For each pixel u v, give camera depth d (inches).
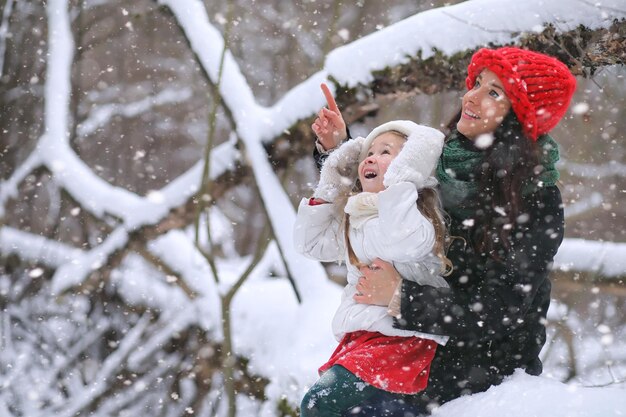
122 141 446.0
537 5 203.6
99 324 285.1
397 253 121.4
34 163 267.4
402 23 220.2
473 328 123.3
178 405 268.4
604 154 352.2
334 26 239.6
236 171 240.4
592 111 327.3
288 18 426.6
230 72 234.4
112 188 260.7
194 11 242.4
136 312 279.0
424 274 125.8
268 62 440.1
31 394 235.3
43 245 294.4
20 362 283.9
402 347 125.3
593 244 244.7
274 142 225.1
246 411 249.1
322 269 223.6
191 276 269.3
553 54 202.8
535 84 126.8
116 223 261.6
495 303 123.4
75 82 338.6
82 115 350.0
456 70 212.1
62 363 282.8
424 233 120.6
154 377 267.6
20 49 307.6
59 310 288.4
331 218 137.3
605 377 267.4
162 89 471.5
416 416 127.6
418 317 122.5
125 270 283.4
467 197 125.7
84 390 268.8
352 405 125.1
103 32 441.4
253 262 186.7
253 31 438.9
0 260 292.7
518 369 131.4
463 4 215.3
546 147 128.6
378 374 123.4
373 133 132.3
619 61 200.5
